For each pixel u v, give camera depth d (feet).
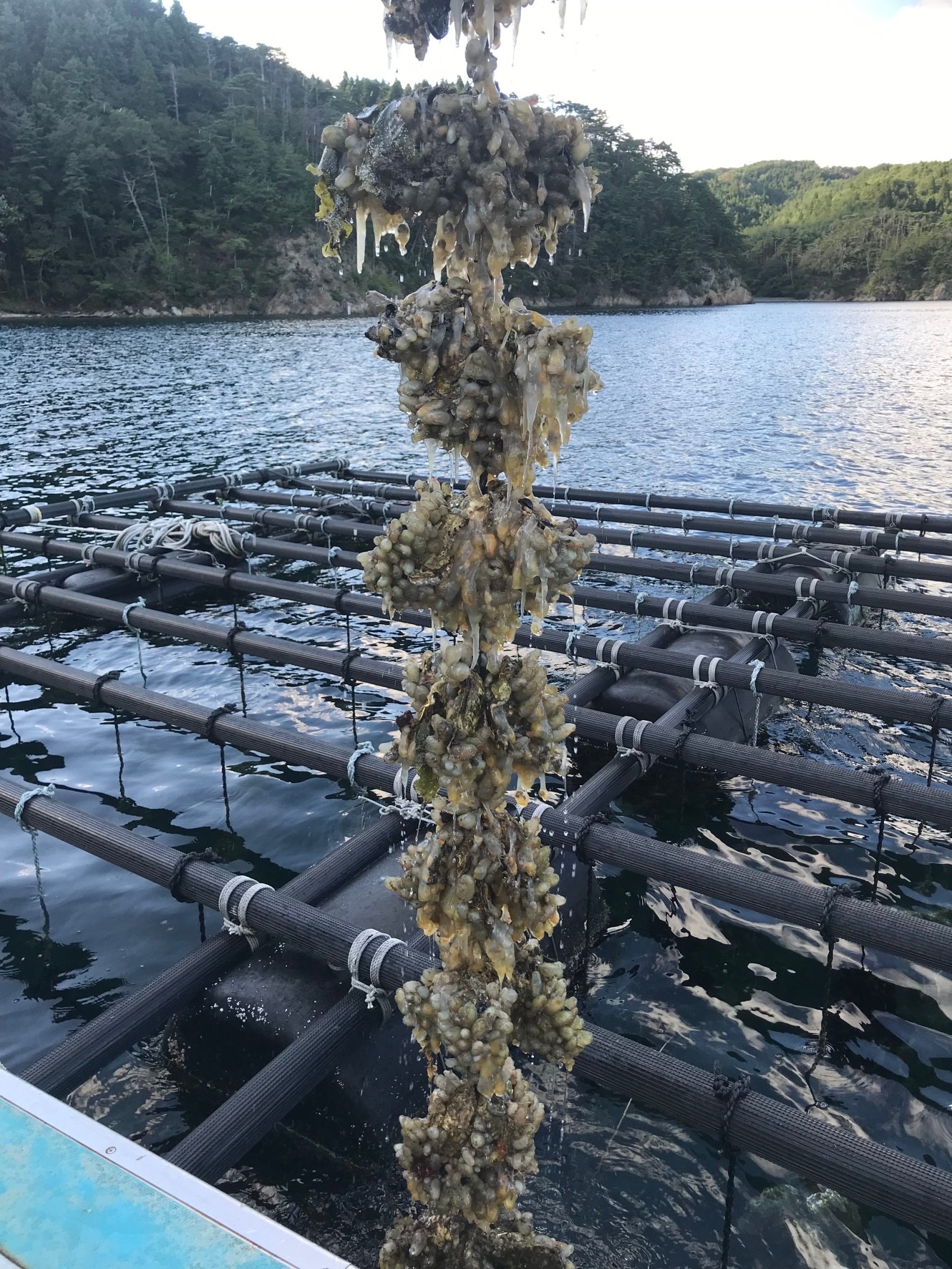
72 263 358.02
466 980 10.86
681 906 30.09
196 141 399.85
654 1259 18.85
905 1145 21.81
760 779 31.04
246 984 22.82
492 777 9.86
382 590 9.59
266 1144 21.30
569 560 9.44
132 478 95.50
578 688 39.14
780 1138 17.72
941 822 28.63
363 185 9.09
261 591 50.52
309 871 25.82
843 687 35.83
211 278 380.99
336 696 45.78
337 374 186.09
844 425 124.88
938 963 22.36
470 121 8.88
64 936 28.86
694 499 68.08
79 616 55.83
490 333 9.10
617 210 478.59
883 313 405.39
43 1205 7.28
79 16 442.50
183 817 35.60
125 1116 22.08
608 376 185.57
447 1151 10.74
